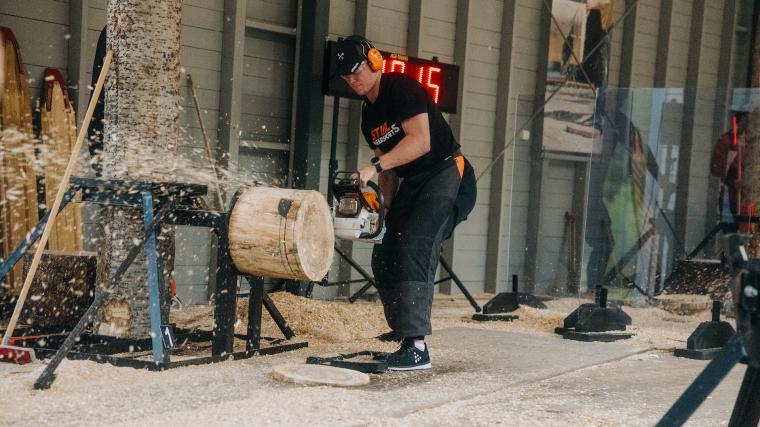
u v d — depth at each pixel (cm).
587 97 920
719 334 512
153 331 379
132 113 449
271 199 392
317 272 396
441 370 418
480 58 884
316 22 730
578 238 898
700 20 1064
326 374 372
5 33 551
